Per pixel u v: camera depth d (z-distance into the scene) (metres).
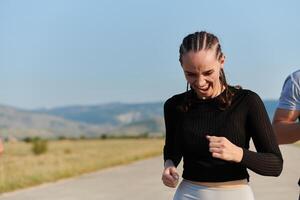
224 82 3.90
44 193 16.97
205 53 3.69
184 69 3.79
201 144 3.95
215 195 3.94
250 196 3.96
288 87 4.18
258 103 3.93
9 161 36.88
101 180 21.31
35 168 25.52
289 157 33.34
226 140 3.70
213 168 3.93
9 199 15.65
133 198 15.01
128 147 66.50
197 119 3.98
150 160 37.81
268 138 3.90
